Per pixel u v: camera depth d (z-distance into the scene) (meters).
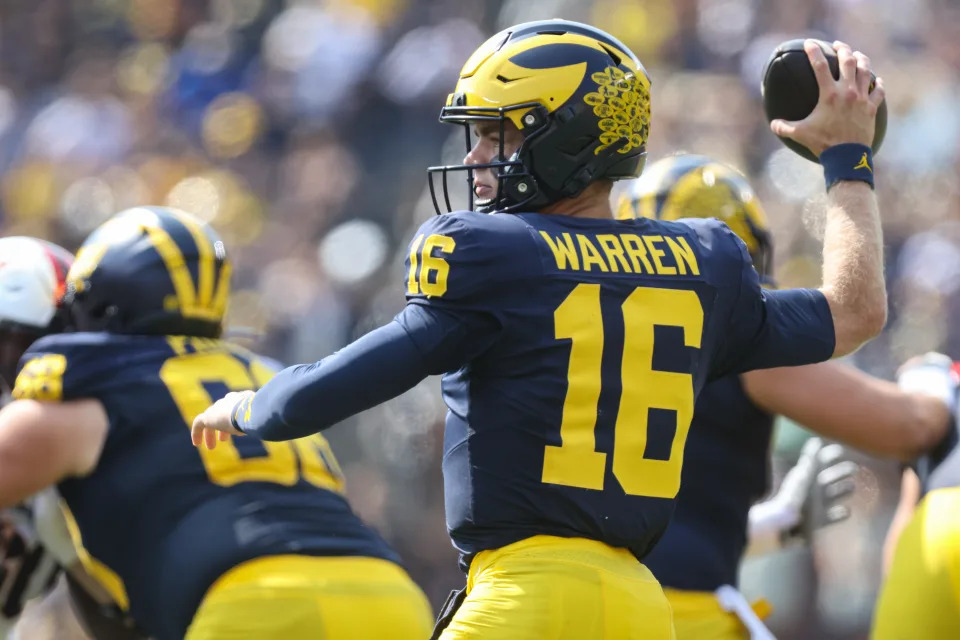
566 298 10.01
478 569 10.15
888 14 38.03
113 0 48.28
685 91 36.59
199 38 46.00
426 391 29.89
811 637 26.91
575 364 9.98
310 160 40.78
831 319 10.82
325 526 13.24
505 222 10.09
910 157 35.34
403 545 29.83
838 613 28.09
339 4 42.88
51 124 45.09
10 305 14.61
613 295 10.13
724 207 14.68
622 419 10.07
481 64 10.58
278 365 14.73
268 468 13.27
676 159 15.16
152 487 13.12
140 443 13.27
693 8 38.66
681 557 13.38
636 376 10.12
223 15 46.19
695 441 13.57
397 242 37.94
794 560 26.88
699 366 10.43
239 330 15.42
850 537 28.48
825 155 11.26
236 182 42.28
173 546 12.98
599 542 10.09
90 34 48.12
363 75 41.09
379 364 9.73
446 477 10.33
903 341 32.16
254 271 39.19
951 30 38.22
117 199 42.94
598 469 10.00
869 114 11.20
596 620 9.88
